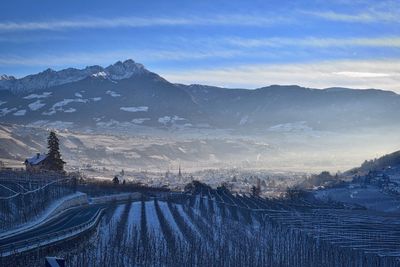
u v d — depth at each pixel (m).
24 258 184.38
